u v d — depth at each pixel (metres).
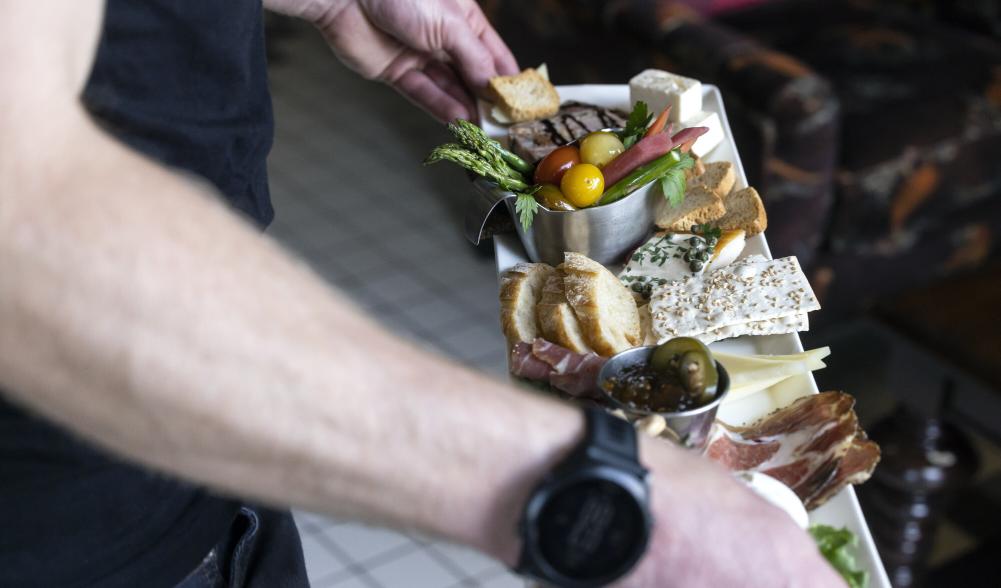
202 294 0.64
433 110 1.39
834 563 0.82
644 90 1.28
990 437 1.69
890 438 1.79
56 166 0.63
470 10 1.38
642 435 0.73
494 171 1.15
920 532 1.79
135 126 0.82
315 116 3.85
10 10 0.62
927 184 2.37
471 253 3.01
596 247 1.12
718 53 2.20
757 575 0.70
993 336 1.67
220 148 0.89
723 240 1.10
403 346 0.70
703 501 0.71
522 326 1.02
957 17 2.85
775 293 1.03
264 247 0.68
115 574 0.86
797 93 2.11
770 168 2.18
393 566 2.07
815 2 2.79
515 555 0.70
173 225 0.65
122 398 0.64
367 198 3.33
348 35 1.33
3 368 0.64
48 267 0.62
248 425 0.65
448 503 0.69
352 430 0.66
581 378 0.93
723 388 0.88
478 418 0.69
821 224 2.33
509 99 1.31
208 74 0.86
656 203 1.14
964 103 2.39
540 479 0.69
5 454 0.79
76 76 0.65
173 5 0.82
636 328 1.02
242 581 0.98
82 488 0.82
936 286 1.81
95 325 0.63
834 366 2.49
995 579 1.83
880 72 2.48
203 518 0.91
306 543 2.12
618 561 0.69
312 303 0.67
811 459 0.88
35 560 0.83
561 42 2.61
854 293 2.46
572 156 1.15
